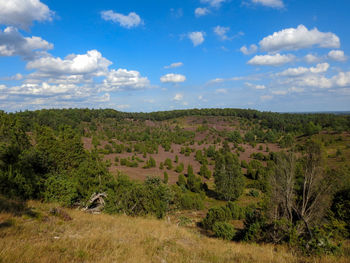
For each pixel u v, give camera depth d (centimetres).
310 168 1509
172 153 9256
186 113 18800
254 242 1184
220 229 1573
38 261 473
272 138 10600
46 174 1554
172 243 851
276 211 1380
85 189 1578
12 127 2736
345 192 1561
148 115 18125
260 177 4897
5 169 1207
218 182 3959
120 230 906
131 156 8081
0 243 528
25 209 906
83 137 10056
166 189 1836
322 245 891
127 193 1652
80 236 729
